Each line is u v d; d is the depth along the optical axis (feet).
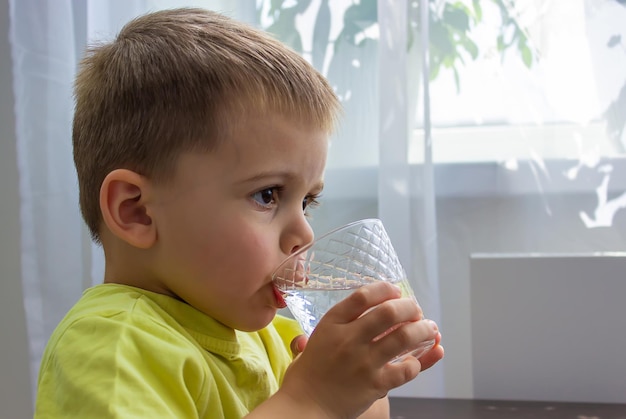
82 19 4.67
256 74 2.41
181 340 2.23
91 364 2.05
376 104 4.60
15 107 4.65
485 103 4.56
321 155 2.49
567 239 4.53
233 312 2.41
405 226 4.35
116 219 2.39
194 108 2.35
